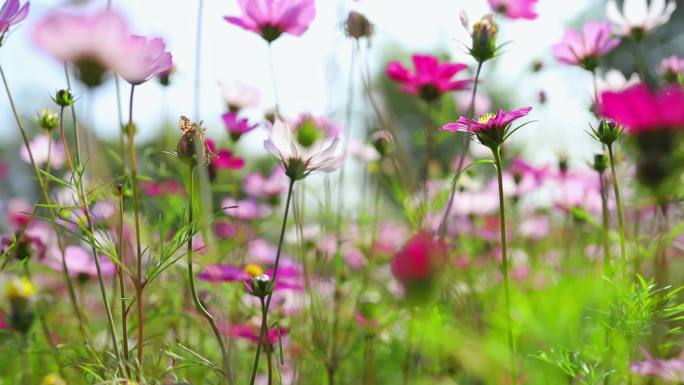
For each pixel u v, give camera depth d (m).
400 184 1.45
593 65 1.33
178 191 1.40
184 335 1.32
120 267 1.11
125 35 1.03
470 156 1.69
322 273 1.43
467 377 1.28
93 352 1.13
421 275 0.95
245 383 1.30
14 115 1.16
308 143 1.09
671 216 1.31
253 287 1.09
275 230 1.76
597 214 1.51
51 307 1.35
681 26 5.54
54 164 1.41
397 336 1.34
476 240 1.61
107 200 1.22
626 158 1.34
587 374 1.11
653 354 1.18
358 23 1.43
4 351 1.20
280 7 1.26
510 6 1.41
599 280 1.17
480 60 1.21
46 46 1.02
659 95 0.95
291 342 1.35
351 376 1.41
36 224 1.46
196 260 1.24
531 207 1.70
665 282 1.27
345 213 1.55
